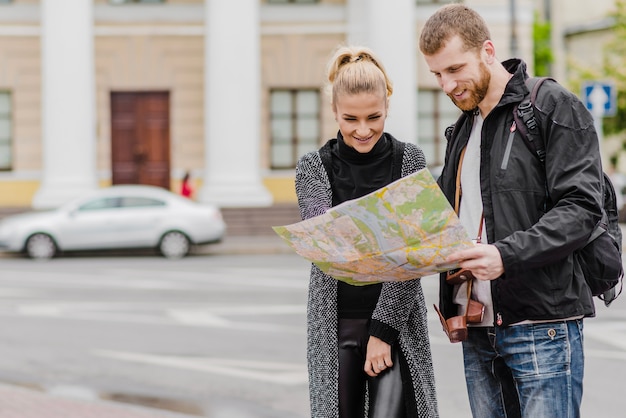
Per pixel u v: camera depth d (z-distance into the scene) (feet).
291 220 100.83
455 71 12.75
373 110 13.39
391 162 13.96
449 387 29.43
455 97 12.96
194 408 27.25
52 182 100.63
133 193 83.35
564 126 12.56
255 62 103.09
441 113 108.58
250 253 86.99
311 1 109.09
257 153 103.30
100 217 82.43
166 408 27.30
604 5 160.66
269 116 108.58
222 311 48.39
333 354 13.91
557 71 166.09
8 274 70.03
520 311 12.80
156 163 107.45
